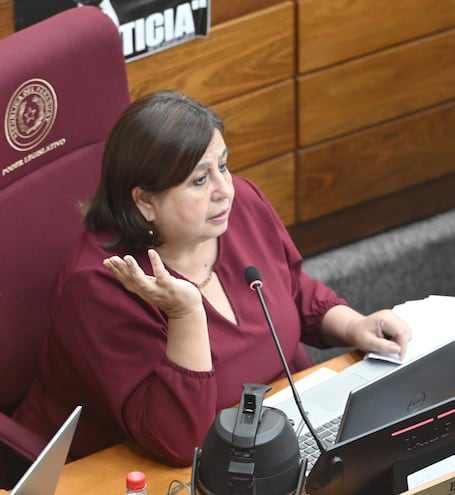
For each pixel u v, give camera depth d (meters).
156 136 6.91
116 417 7.31
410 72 12.90
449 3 12.77
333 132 12.67
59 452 5.62
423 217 13.98
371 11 12.23
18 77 7.51
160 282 6.78
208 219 7.21
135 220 7.20
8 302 7.94
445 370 6.41
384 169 13.30
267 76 11.88
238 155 12.12
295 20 11.80
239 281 7.81
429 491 5.74
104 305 7.21
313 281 8.66
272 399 7.57
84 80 7.95
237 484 5.23
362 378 7.73
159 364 7.09
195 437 7.07
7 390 8.25
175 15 10.84
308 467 6.87
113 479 7.00
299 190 12.80
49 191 7.98
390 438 5.91
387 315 8.09
